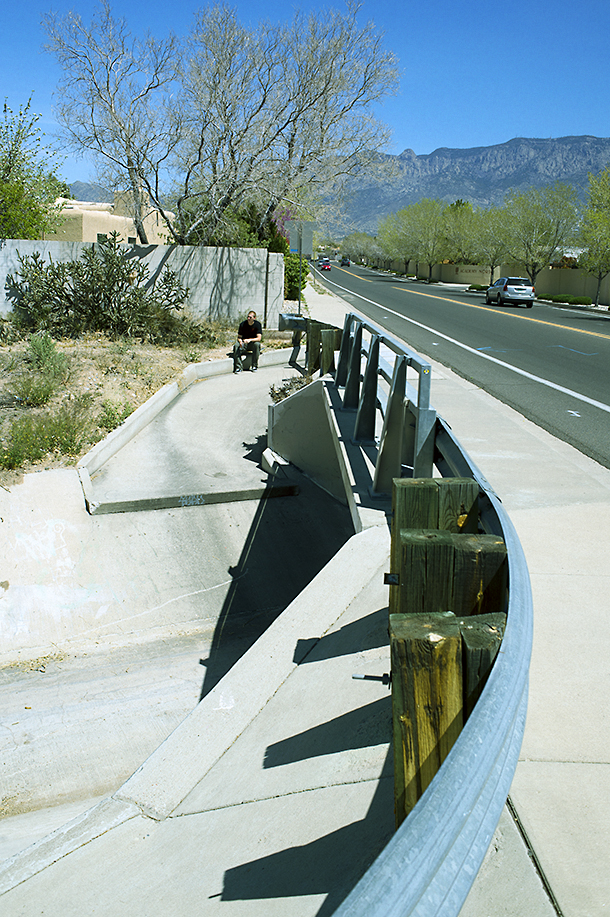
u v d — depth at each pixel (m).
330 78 19.91
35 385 11.12
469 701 1.68
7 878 2.81
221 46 18.42
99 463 9.48
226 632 7.05
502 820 2.42
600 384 12.64
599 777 2.64
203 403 12.72
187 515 8.62
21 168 18.92
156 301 16.33
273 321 19.00
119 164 18.61
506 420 9.63
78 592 7.29
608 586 4.42
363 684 3.45
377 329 6.80
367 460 6.44
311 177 20.89
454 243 75.06
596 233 35.47
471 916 2.01
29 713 5.67
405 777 1.75
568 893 2.09
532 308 36.12
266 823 2.79
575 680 3.33
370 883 0.90
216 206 19.83
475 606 2.28
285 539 8.61
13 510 7.95
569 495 6.38
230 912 2.33
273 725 3.52
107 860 2.85
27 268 15.85
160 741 5.31
